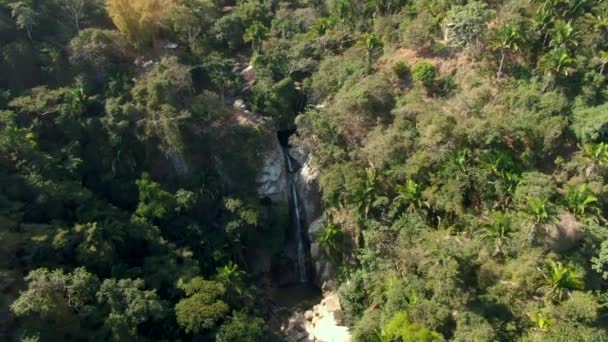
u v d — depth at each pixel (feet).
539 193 146.30
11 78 205.67
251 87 229.45
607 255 133.49
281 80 224.94
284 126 228.02
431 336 131.03
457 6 202.28
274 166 210.59
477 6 193.16
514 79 185.57
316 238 199.41
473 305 134.82
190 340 152.35
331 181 184.65
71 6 229.25
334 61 224.53
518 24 187.01
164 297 163.12
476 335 126.21
